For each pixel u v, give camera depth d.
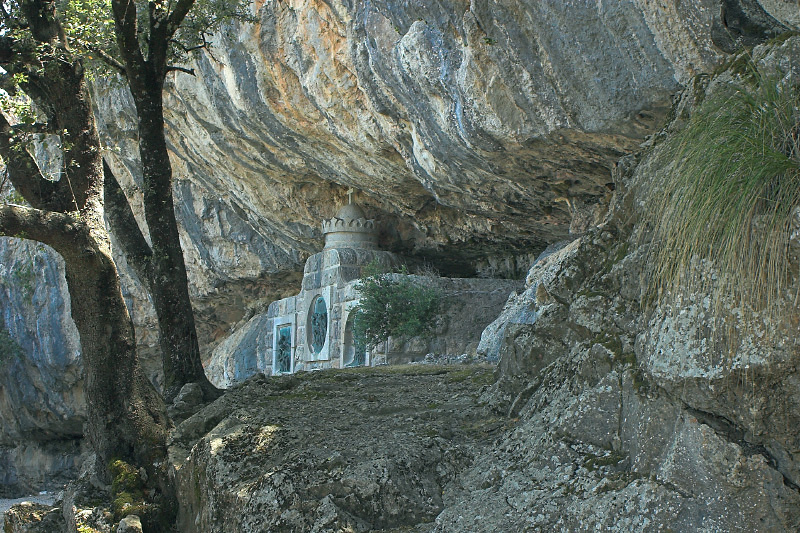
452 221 18.33
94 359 7.81
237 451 6.85
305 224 21.11
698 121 4.90
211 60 15.82
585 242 6.72
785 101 4.54
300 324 20.31
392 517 5.61
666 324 4.75
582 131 8.63
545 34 8.03
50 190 8.32
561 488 4.91
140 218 23.72
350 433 6.85
